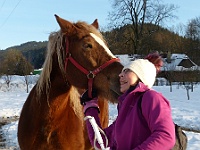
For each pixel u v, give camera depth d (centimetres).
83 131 334
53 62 315
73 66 299
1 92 2356
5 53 3762
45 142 314
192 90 2108
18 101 1719
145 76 200
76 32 300
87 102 286
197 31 4856
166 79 2995
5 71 3441
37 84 324
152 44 3503
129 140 193
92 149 368
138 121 189
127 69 206
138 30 3384
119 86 275
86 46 291
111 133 243
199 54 4697
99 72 289
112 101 285
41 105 312
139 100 193
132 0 3278
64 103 312
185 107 1400
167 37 4703
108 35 2888
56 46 314
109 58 290
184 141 202
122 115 200
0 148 707
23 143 332
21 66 3312
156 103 182
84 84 299
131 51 3603
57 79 311
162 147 168
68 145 318
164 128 170
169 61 3538
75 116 325
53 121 309
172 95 1914
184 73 2719
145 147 169
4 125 1024
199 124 1036
